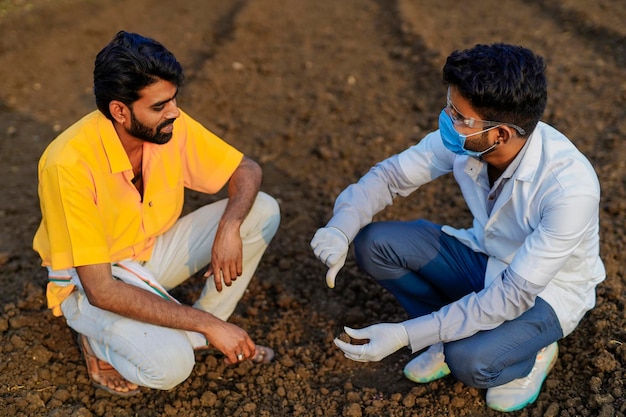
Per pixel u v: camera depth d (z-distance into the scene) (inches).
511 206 98.0
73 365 119.1
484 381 99.9
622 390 107.8
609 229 148.8
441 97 222.4
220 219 111.4
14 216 171.5
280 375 119.7
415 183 111.5
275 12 319.6
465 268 111.7
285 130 209.8
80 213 94.3
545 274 91.7
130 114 92.9
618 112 201.2
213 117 221.3
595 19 268.4
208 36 298.2
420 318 97.8
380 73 248.2
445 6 318.3
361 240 113.9
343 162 192.1
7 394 112.7
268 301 140.1
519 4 308.2
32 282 141.8
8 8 318.0
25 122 221.0
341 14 315.6
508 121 89.1
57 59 270.8
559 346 118.9
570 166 92.0
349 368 121.9
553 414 106.3
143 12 332.2
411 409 110.8
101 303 97.3
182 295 140.6
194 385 117.0
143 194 105.2
